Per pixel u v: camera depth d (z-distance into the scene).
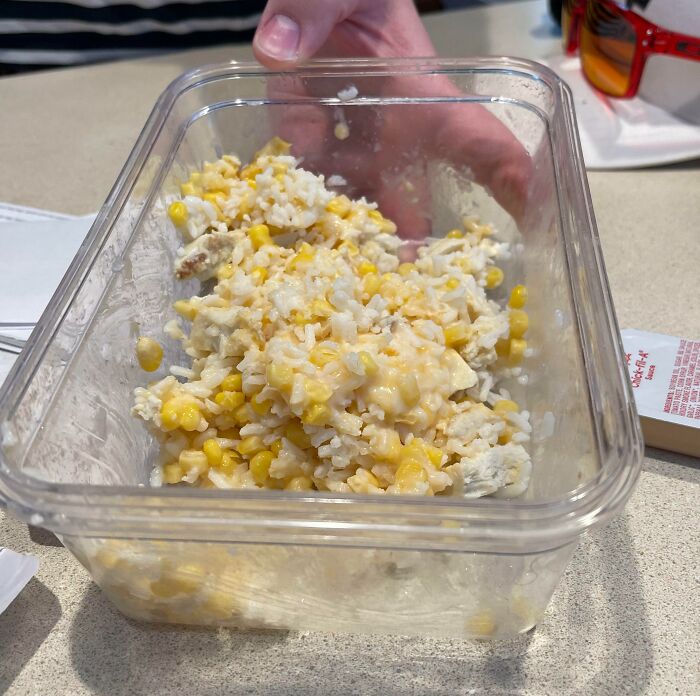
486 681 0.64
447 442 0.76
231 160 1.00
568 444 0.67
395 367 0.74
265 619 0.67
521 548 0.54
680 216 1.14
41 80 1.64
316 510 0.53
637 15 1.20
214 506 0.54
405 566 0.59
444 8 1.92
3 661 0.67
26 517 0.55
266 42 0.92
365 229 0.97
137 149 0.86
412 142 1.01
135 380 0.83
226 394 0.77
